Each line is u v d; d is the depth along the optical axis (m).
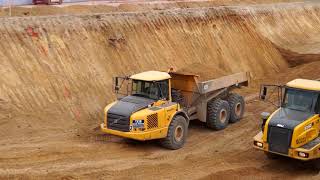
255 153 14.70
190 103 15.96
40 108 16.62
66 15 20.84
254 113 19.30
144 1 32.84
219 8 29.77
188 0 36.81
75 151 13.59
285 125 12.38
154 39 23.25
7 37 17.97
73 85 18.19
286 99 13.62
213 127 16.61
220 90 16.84
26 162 12.45
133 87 14.89
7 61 17.22
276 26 35.62
